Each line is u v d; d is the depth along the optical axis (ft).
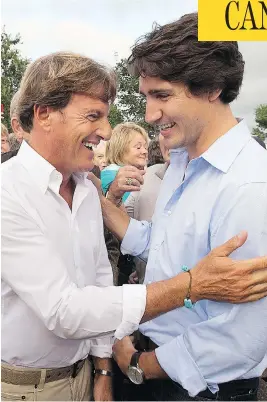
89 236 4.60
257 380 4.35
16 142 7.61
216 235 3.94
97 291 3.93
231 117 4.16
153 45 3.77
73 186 4.66
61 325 3.89
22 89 4.08
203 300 4.25
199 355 4.07
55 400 4.41
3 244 3.88
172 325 4.48
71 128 3.94
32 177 4.07
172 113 3.93
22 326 4.15
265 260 3.72
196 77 3.77
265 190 3.75
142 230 5.42
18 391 4.29
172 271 4.33
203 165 4.21
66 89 3.83
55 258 3.95
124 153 7.08
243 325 3.92
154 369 4.40
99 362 4.98
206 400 4.24
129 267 6.29
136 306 3.87
